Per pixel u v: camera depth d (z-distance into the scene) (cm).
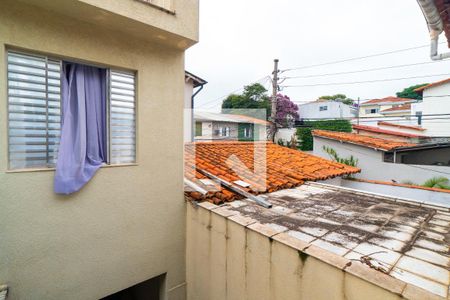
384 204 409
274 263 263
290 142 2098
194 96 1481
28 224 283
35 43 276
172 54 402
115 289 354
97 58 321
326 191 496
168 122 402
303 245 245
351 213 364
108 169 342
